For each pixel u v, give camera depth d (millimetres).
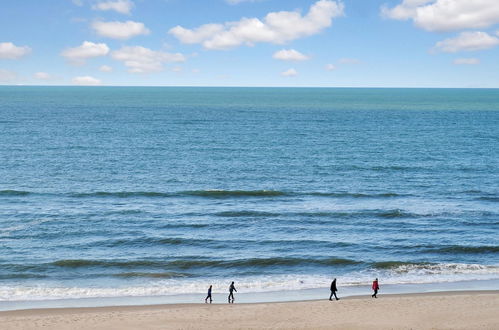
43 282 32031
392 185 61125
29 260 35812
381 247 39344
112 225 44312
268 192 56656
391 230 43688
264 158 77562
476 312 26641
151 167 70000
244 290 31375
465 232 43188
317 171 68688
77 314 26328
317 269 35062
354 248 39156
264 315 26312
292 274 34156
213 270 34656
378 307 27422
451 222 46031
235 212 48625
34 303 28625
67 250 38062
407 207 51281
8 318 25656
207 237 41344
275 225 44969
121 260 35844
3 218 45656
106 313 26453
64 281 32281
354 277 33656
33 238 40562
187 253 37781
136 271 34188
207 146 88375
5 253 37094
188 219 46500
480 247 38844
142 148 85062
